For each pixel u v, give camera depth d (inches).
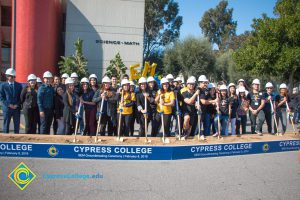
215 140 307.4
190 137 320.2
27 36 960.3
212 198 175.9
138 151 261.7
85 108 325.4
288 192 187.9
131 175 216.7
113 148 260.4
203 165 249.0
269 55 746.8
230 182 205.6
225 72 1658.5
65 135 298.4
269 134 355.6
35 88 331.6
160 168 237.1
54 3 1046.4
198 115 317.7
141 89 321.7
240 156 286.2
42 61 986.7
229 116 359.3
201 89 338.6
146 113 301.9
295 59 715.4
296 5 785.6
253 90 376.5
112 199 170.2
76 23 1114.7
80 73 1004.6
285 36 751.1
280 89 391.2
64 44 1218.0
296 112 601.3
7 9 1135.6
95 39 1127.0
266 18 783.7
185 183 201.6
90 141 283.3
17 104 321.7
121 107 307.3
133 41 1152.2
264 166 249.6
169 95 312.0
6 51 1192.2
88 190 183.9
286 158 280.5
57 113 329.1
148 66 534.6
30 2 959.6
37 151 256.4
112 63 1067.9
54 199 167.9
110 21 1135.6
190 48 1499.8
